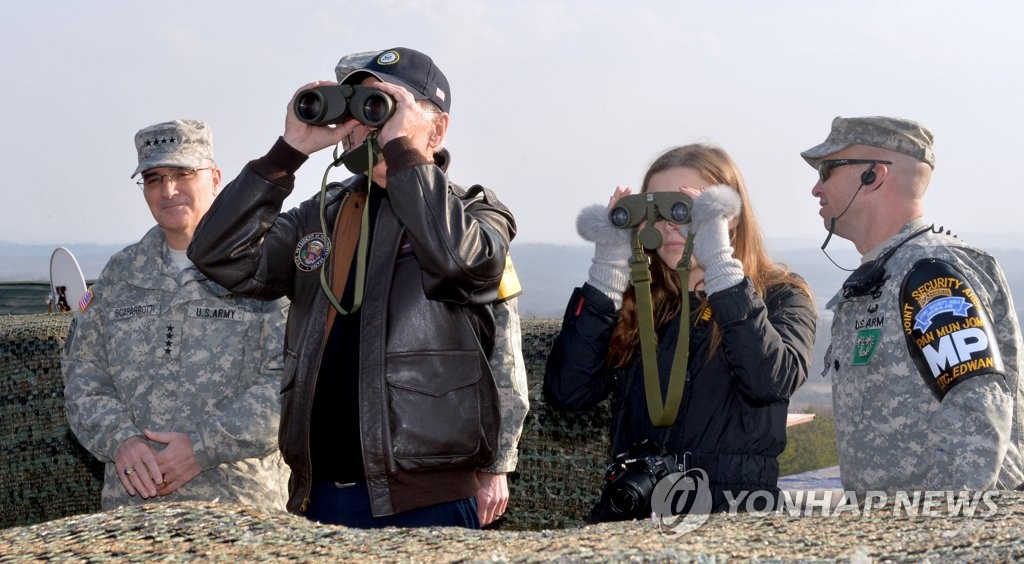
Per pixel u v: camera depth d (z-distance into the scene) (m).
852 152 2.55
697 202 2.34
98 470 3.90
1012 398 2.13
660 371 2.39
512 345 2.60
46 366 3.91
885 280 2.37
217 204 2.38
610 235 2.44
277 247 2.47
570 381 2.49
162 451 2.93
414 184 2.20
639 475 2.19
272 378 3.01
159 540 1.41
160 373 3.05
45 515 3.94
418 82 2.40
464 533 1.43
